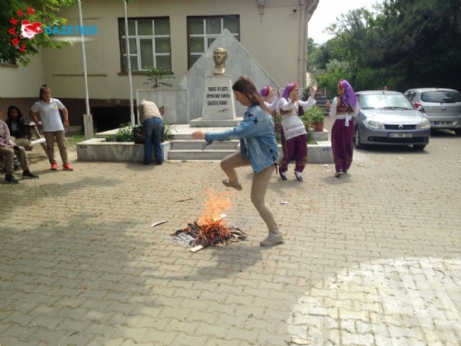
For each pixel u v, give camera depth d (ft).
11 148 26.61
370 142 37.68
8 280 13.17
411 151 38.04
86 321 10.87
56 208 20.92
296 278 13.11
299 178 26.05
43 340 10.07
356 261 14.33
